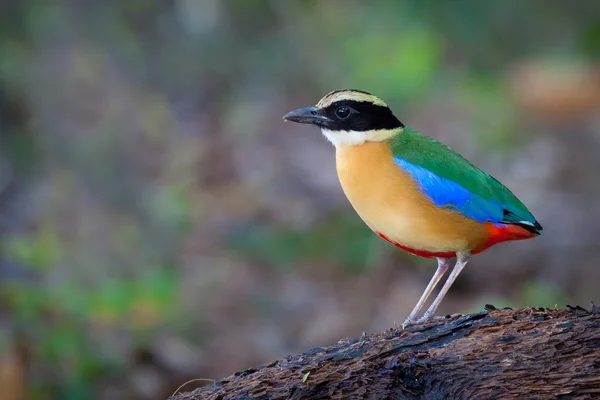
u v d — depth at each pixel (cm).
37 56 1597
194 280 1385
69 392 1088
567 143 1938
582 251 1462
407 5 2064
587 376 540
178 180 1609
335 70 1925
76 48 1670
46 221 1389
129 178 1530
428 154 738
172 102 1806
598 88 2188
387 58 1964
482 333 589
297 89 1911
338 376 572
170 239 1465
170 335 1234
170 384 1159
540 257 1455
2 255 1281
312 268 1430
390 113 763
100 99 1606
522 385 545
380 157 740
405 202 727
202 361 1209
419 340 593
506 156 1880
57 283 1257
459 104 2031
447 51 2195
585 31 2366
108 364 1143
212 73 1877
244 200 1605
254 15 1950
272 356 1227
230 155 1728
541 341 566
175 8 1888
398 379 566
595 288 1362
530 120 2078
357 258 1436
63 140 1509
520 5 2250
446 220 725
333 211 1555
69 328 1169
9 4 1586
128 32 1777
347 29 2012
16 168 1462
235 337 1254
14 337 1119
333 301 1345
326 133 766
